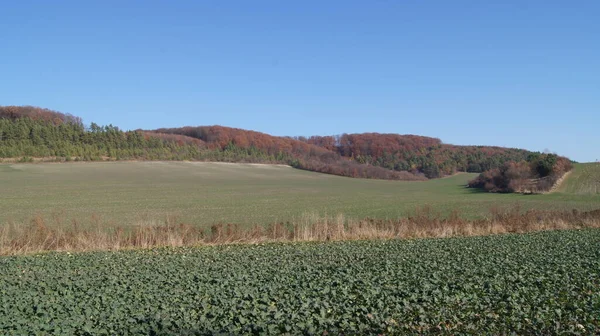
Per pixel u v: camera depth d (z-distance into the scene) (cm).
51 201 5091
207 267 1584
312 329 866
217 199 5678
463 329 877
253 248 2109
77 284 1291
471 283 1235
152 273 1466
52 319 948
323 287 1224
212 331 861
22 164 8569
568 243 2142
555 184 6919
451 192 7394
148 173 8700
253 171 10081
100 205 4831
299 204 5159
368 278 1336
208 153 11169
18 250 2073
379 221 2692
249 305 1038
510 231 2789
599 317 924
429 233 2598
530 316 938
